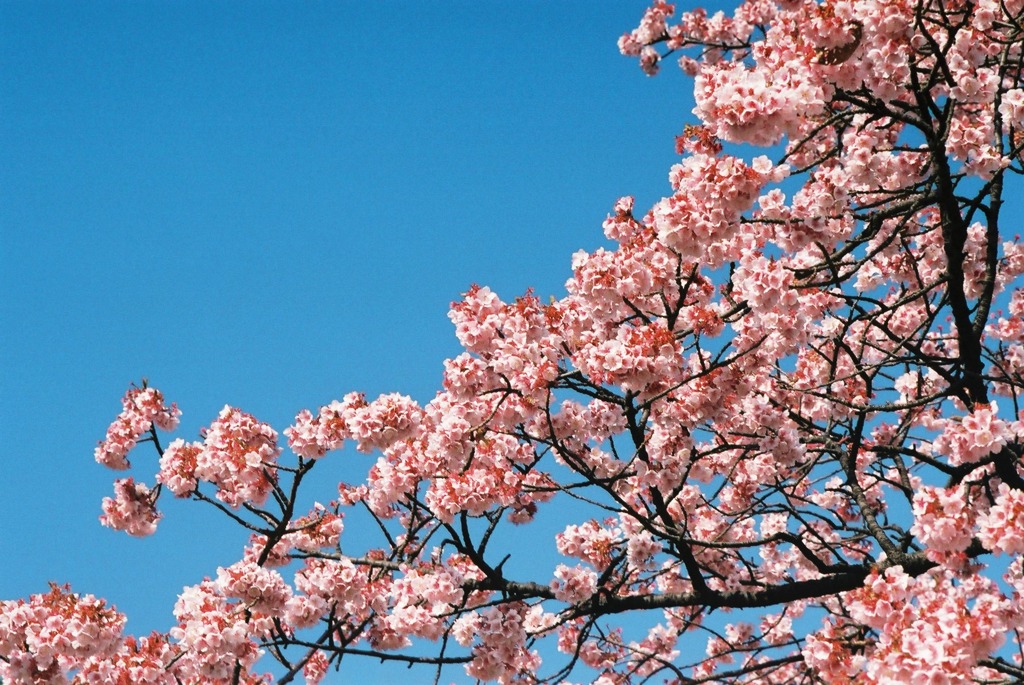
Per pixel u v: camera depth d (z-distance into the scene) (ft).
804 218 20.25
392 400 24.18
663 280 20.74
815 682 27.37
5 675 24.04
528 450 23.49
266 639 24.54
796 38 20.40
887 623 17.34
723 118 18.08
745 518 30.12
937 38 21.98
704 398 23.18
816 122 22.77
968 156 21.01
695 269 20.38
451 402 23.79
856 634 26.25
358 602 25.89
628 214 21.74
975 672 19.39
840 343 24.86
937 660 15.98
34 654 24.06
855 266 20.40
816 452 28.60
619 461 26.35
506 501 22.99
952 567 18.69
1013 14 22.40
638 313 20.94
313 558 27.91
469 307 21.95
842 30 19.12
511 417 22.40
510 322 21.58
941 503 18.48
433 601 24.49
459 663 24.76
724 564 31.60
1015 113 20.11
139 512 30.04
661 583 33.65
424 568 25.52
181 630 24.08
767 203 20.49
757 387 25.73
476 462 23.57
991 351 28.68
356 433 24.06
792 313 22.63
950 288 23.18
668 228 18.99
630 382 20.11
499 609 25.23
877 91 20.39
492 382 21.72
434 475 24.62
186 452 27.78
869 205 21.12
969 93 20.59
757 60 21.33
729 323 23.70
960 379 23.72
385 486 25.50
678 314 22.22
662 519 24.56
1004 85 23.90
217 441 27.30
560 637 30.89
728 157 18.48
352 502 30.01
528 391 21.17
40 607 24.54
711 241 18.99
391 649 27.12
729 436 30.71
